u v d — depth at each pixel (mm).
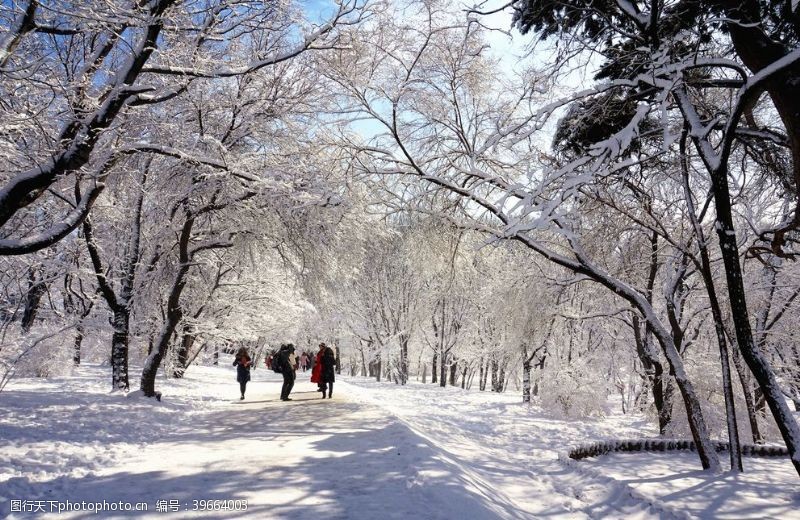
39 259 14578
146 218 16359
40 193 8062
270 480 5988
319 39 11156
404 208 12992
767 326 15336
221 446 8234
